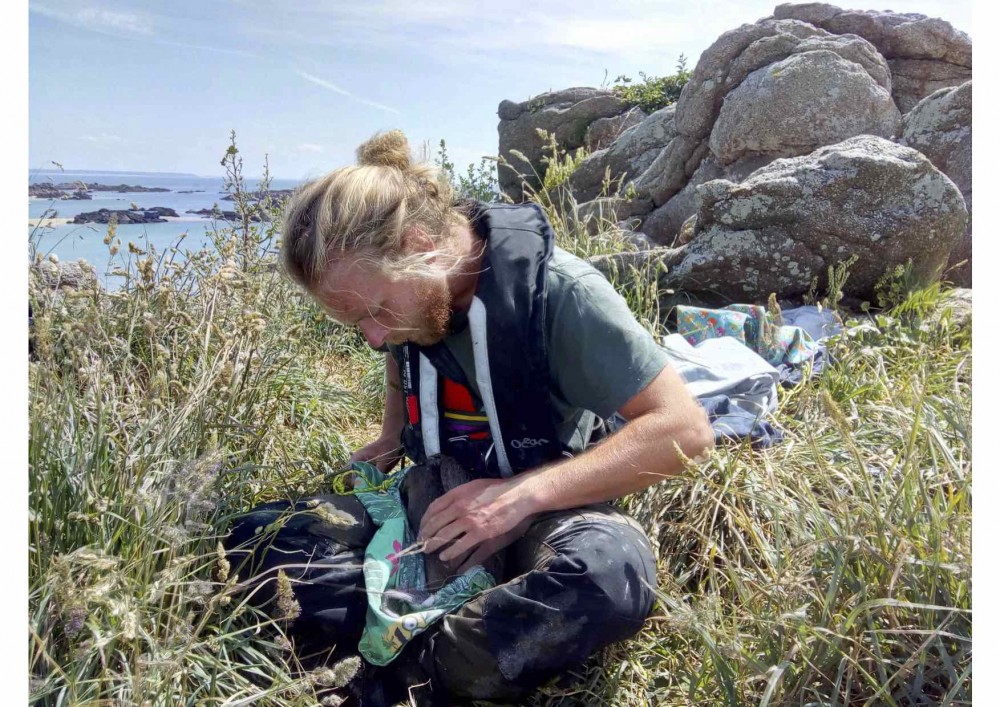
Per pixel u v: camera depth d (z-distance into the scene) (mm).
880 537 1811
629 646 2045
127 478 1919
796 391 3197
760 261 4289
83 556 1443
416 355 2137
